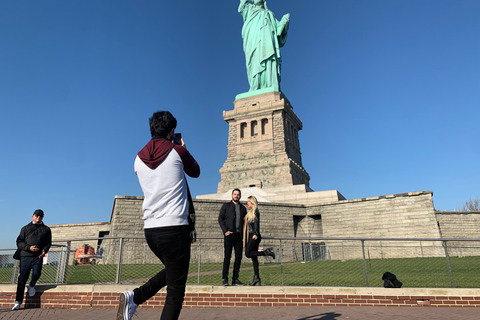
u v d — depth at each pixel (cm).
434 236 3338
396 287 898
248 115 6706
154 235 327
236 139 6694
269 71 7075
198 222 3494
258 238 941
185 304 853
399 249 1123
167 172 340
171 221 326
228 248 930
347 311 772
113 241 1103
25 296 876
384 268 1105
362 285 1014
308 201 4756
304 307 843
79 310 830
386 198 3700
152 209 334
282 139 6303
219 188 6325
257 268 939
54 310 833
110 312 796
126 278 1079
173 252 328
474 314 721
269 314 736
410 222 3509
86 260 1091
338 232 3894
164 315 324
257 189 5169
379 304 865
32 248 854
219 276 1196
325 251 1141
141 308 838
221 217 960
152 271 1110
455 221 3544
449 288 879
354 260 1095
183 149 359
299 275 1091
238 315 725
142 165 350
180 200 340
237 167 6312
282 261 998
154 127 373
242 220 959
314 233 4091
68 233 4641
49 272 1053
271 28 7262
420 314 726
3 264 1055
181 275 338
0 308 862
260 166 6103
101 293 877
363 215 3794
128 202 3328
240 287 876
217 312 770
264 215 3866
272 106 6538
